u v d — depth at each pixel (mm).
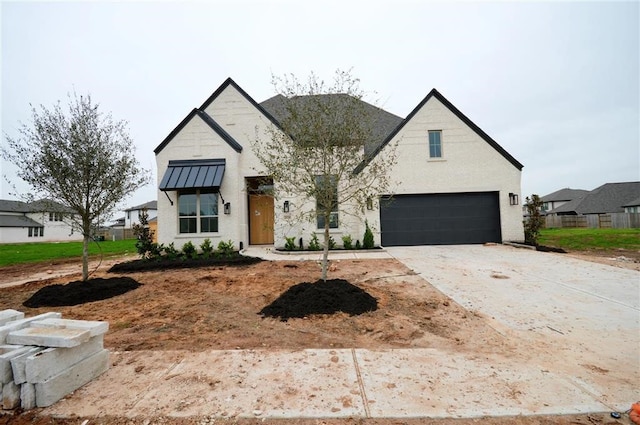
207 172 11867
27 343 3012
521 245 12234
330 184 5949
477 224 13336
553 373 3264
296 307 5227
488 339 4156
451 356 3674
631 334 4273
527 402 2750
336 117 5918
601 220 26359
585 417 2559
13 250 19578
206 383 3133
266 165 6266
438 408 2666
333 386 3033
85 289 6523
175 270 9133
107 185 6855
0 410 2773
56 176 6297
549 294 6094
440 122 13461
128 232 38781
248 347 4004
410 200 13336
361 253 11375
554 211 47938
